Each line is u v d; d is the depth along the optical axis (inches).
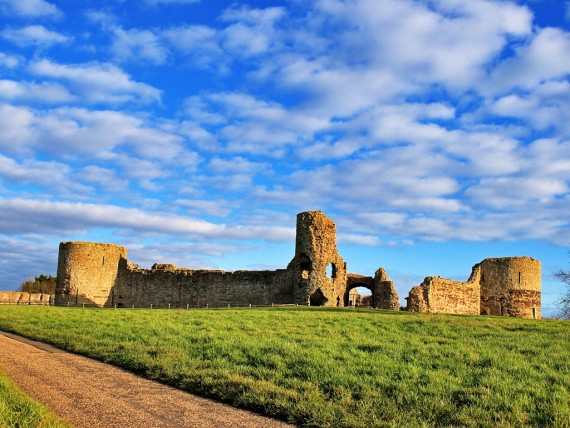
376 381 647.1
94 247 2420.0
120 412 521.7
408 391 603.8
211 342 896.3
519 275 2317.9
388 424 501.0
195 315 1440.7
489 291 2336.4
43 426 445.1
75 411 515.5
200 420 512.7
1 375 623.5
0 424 434.3
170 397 597.3
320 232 2117.4
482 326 1210.6
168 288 2375.7
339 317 1373.0
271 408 553.9
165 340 944.3
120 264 2501.2
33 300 2635.3
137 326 1147.9
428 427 493.7
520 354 841.5
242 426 501.7
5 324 1272.1
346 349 860.0
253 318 1339.8
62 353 873.5
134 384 654.5
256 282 2224.4
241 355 800.3
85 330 1104.8
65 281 2369.6
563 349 897.5
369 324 1218.0
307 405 552.7
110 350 859.4
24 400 510.3
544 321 1446.9
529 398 583.2
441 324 1229.1
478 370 714.8
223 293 2273.6
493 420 520.4
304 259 2108.8
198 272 2337.6
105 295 2434.8
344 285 2169.0
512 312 2292.1
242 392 605.9
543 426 504.1
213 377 665.0
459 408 551.5
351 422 506.0
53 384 626.8
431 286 2101.4
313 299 2102.6
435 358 796.0
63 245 2411.4
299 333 1042.7
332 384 635.5
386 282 2241.6
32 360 788.0
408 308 2078.0
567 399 575.5
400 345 904.3
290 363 745.6
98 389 615.8
